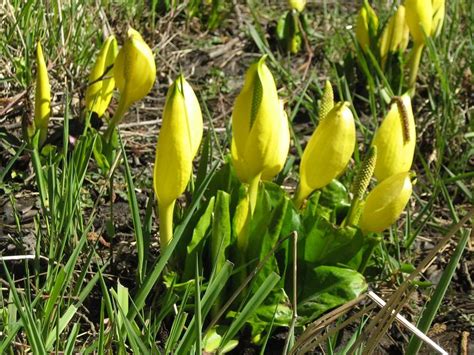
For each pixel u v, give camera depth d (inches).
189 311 23.9
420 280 29.1
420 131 39.2
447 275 19.2
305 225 24.5
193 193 25.1
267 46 49.7
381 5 52.7
